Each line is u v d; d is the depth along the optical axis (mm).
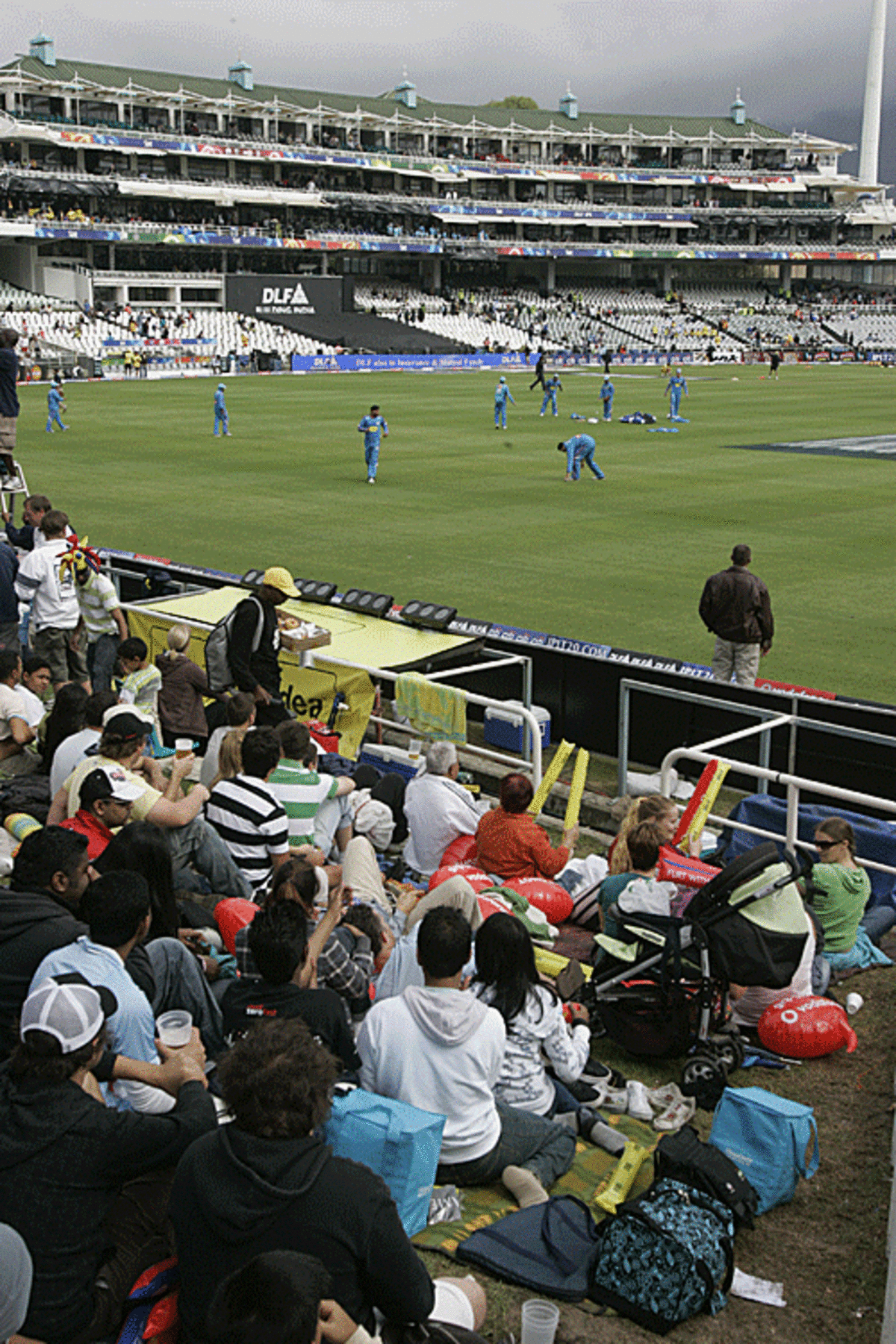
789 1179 4402
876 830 7918
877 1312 3887
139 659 9180
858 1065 5500
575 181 104438
